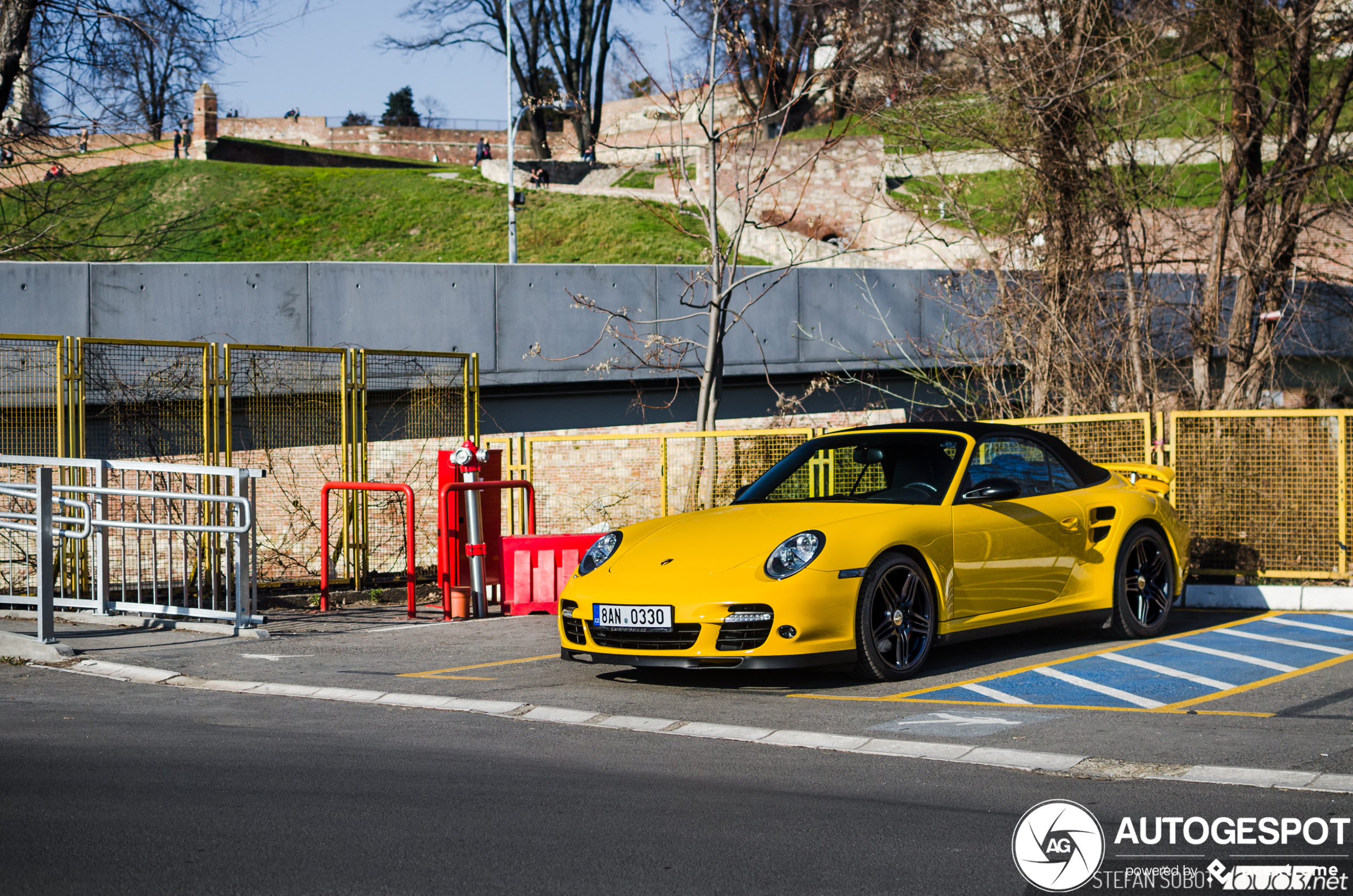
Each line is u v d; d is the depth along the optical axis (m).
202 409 10.66
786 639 5.89
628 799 4.06
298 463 11.41
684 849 3.51
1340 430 9.17
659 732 5.26
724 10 12.84
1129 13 12.65
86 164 27.45
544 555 9.82
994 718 5.44
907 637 6.45
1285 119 13.34
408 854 3.44
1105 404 12.80
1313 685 6.15
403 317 14.56
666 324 16.11
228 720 5.52
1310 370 17.14
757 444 10.72
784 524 6.39
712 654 5.92
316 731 5.27
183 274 13.46
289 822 3.76
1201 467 9.57
